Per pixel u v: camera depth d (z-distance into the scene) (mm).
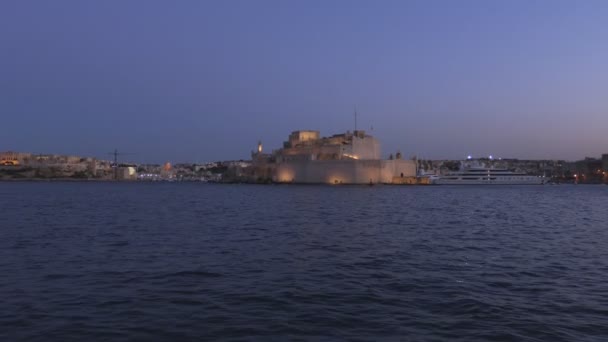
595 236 38188
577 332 14367
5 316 15562
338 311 16422
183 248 30453
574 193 158625
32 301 17359
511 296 18391
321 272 22797
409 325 14961
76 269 23312
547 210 72312
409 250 29906
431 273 22672
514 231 41750
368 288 19641
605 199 114688
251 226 44938
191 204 86312
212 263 25062
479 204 88500
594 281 21031
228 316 15812
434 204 87312
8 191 166875
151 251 29172
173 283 20391
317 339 13742
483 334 14164
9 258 26328
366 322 15258
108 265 24406
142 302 17391
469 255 28062
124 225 45781
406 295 18562
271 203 89750
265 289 19391
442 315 15992
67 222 48938
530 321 15328
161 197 119562
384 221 50938
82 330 14359
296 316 15844
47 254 27859
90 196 124312
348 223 48375
